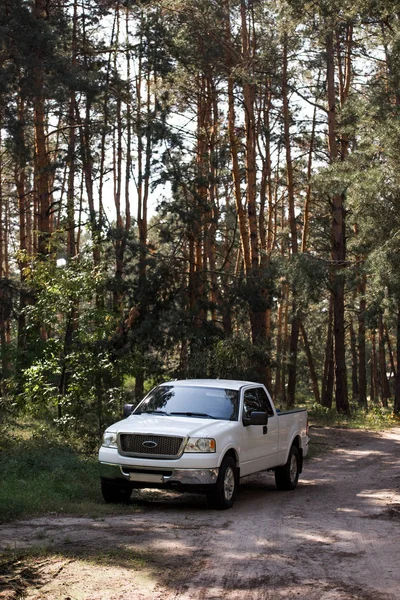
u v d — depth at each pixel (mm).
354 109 26812
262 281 29438
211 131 34875
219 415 12023
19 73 24156
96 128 32656
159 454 10953
